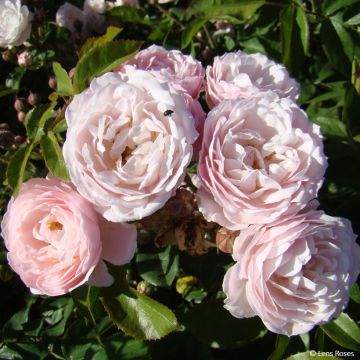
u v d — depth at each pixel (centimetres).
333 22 40
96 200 25
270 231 26
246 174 26
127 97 26
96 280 27
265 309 26
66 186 27
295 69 41
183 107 26
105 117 26
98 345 35
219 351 37
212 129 27
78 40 45
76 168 25
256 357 36
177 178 25
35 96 40
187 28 40
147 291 33
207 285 34
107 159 26
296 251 27
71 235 26
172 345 35
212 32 47
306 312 27
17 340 39
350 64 40
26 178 36
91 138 26
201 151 27
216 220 27
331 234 27
